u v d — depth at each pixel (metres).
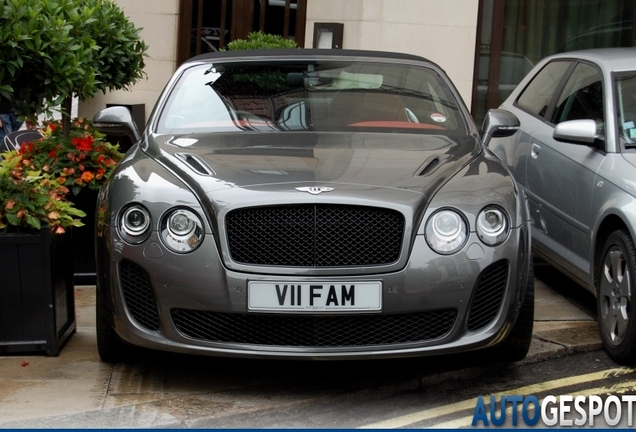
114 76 7.41
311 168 4.73
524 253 4.66
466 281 4.46
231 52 6.31
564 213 6.17
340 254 4.42
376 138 5.40
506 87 12.24
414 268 4.41
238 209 4.42
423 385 4.89
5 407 4.41
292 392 4.73
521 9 12.19
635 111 5.91
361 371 5.04
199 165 4.80
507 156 7.28
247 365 5.13
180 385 4.79
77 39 6.06
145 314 4.57
